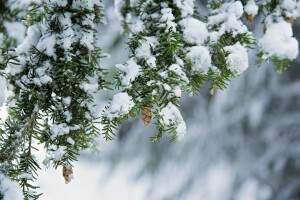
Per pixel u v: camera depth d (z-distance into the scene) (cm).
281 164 326
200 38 103
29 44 102
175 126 102
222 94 310
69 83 103
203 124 327
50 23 102
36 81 101
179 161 332
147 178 337
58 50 102
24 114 103
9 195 97
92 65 103
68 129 103
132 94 103
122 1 100
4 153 101
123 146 350
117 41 224
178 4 103
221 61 104
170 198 322
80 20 103
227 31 105
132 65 102
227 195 315
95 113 105
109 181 350
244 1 107
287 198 313
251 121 318
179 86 102
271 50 105
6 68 101
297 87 310
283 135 334
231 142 326
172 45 101
